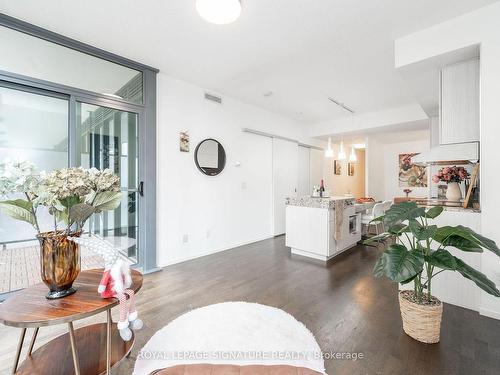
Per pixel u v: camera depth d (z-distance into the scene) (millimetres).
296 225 3721
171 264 3305
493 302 1997
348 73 3215
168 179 3279
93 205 1316
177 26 2246
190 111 3527
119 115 2877
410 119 4500
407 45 2406
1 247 2336
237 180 4273
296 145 5637
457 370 1444
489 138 1992
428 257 1575
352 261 3426
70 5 1973
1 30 2158
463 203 2406
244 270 3088
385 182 7656
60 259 1195
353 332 1812
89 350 1281
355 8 2010
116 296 1220
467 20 2084
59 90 2420
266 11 2033
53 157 2463
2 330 1860
